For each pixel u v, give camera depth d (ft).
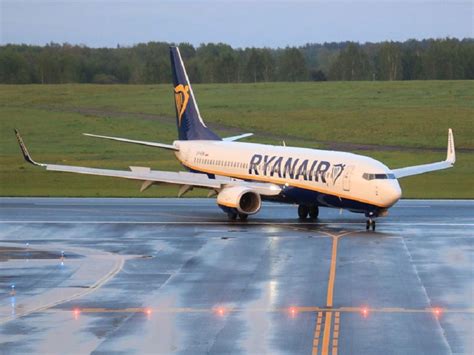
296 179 548.31
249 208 554.46
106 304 327.88
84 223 550.77
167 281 368.68
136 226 536.01
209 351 267.80
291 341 277.44
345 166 520.01
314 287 354.95
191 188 571.28
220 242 469.16
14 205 654.94
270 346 272.31
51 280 372.58
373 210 507.30
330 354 263.70
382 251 437.99
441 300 331.36
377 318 304.71
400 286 356.38
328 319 304.09
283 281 367.04
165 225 539.70
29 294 345.72
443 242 466.70
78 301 332.60
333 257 422.00
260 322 300.40
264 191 556.92
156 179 564.30
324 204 536.01
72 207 642.22
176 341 278.46
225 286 358.02
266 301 331.16
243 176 591.37
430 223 544.21
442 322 299.17
